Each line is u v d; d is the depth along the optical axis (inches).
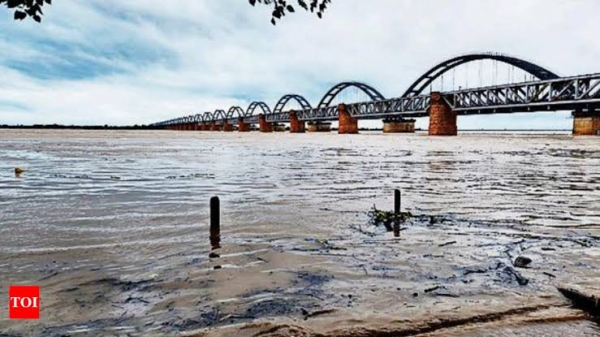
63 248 371.2
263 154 1910.7
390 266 321.1
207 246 377.1
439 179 932.0
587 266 320.2
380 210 530.6
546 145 2920.8
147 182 868.6
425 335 211.0
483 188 781.9
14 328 223.1
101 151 2085.4
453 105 4877.0
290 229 442.9
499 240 398.0
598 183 862.5
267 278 295.4
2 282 287.4
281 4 209.3
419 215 513.0
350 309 242.7
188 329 220.7
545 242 391.5
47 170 1120.2
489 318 229.3
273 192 726.5
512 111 4269.2
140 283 286.7
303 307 246.1
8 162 1384.1
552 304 248.8
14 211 546.3
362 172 1096.8
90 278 295.0
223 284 283.9
